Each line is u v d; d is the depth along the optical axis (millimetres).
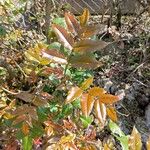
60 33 345
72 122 427
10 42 646
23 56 602
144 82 787
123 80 788
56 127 410
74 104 433
